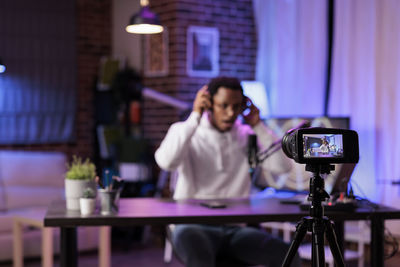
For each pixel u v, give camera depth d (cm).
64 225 256
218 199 315
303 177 331
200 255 275
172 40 556
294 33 539
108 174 271
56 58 636
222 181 322
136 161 581
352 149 214
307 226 215
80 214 265
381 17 454
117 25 661
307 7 523
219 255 302
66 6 641
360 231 424
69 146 643
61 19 638
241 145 327
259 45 580
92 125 654
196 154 320
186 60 557
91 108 655
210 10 567
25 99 621
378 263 281
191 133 309
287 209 285
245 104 329
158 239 568
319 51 512
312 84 518
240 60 581
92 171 280
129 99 608
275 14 560
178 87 554
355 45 477
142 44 597
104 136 623
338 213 275
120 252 532
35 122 626
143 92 546
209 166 321
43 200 524
